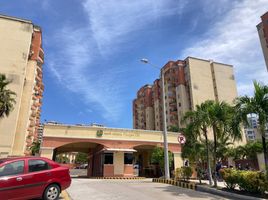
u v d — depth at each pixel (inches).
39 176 297.9
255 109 428.8
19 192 275.0
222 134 561.9
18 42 1904.5
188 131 619.2
